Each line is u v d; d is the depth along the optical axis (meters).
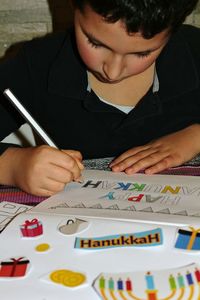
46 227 0.43
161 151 0.65
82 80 0.74
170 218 0.44
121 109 0.77
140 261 0.37
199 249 0.38
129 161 0.61
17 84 0.79
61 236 0.41
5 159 0.61
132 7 0.45
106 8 0.46
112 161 0.65
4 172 0.60
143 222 0.43
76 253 0.39
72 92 0.74
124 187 0.54
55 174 0.55
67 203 0.50
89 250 0.39
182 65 0.77
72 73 0.74
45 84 0.78
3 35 1.07
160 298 0.32
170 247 0.39
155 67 0.77
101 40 0.49
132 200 0.50
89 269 0.36
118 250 0.39
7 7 1.04
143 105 0.74
